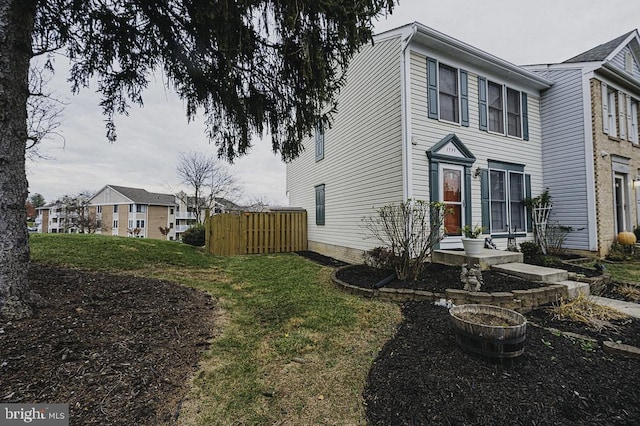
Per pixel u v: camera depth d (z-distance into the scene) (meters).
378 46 7.39
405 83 6.51
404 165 6.45
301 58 3.72
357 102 8.38
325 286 5.54
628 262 7.66
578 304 4.07
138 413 1.94
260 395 2.25
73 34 3.69
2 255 2.77
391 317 3.81
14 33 2.91
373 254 5.75
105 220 36.59
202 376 2.45
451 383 2.27
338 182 9.51
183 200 28.39
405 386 2.28
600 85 8.55
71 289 3.77
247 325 3.56
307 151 12.66
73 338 2.58
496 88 8.20
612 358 2.75
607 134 8.67
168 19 3.63
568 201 8.62
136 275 5.33
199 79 4.36
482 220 7.51
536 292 4.28
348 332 3.38
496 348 2.52
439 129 6.93
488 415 1.95
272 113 4.67
